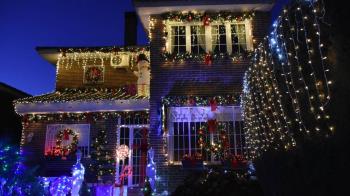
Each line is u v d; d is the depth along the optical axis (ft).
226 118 36.09
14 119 58.49
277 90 23.58
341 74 14.15
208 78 37.09
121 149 40.78
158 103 36.55
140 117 42.42
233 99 36.11
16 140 57.67
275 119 24.61
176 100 36.06
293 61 20.10
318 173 16.98
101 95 44.01
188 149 35.45
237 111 36.27
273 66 24.30
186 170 34.58
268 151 26.96
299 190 19.80
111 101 41.52
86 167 41.27
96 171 41.22
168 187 34.24
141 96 43.04
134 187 40.68
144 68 45.91
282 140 23.00
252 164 32.78
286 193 22.36
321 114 16.48
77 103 41.78
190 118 36.22
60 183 41.11
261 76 27.89
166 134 35.55
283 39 21.65
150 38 38.27
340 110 14.43
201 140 35.45
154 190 34.22
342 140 14.38
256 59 29.40
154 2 37.32
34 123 43.34
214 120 35.35
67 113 42.32
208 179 24.41
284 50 21.72
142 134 42.50
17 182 38.60
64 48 47.62
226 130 35.73
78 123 43.11
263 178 28.60
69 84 48.14
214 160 34.91
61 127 43.09
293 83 20.22
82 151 42.22
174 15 38.22
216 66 37.40
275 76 23.98
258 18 38.34
